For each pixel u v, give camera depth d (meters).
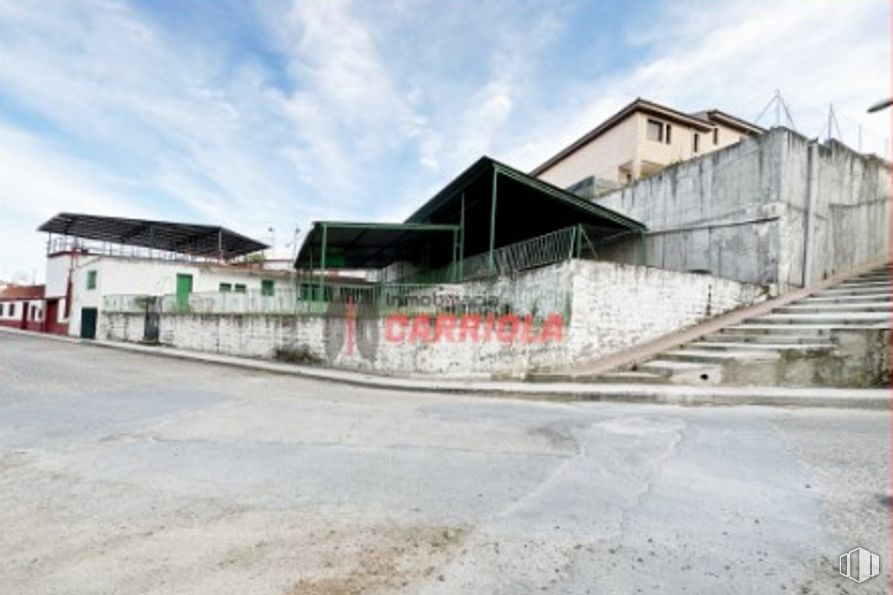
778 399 7.94
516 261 15.05
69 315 27.25
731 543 3.16
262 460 4.95
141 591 2.68
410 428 6.32
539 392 8.90
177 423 6.59
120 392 9.10
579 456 5.04
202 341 18.20
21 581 2.78
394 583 2.73
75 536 3.32
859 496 3.88
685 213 16.61
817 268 14.55
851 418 6.75
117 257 25.03
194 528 3.42
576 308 11.30
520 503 3.83
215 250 35.06
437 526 3.44
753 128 28.27
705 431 6.03
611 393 8.55
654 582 2.72
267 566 2.92
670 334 12.44
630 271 12.01
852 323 10.35
